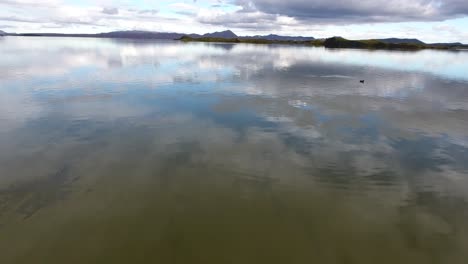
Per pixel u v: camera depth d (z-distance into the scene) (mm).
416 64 53094
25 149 13375
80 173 11492
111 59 51938
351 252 8047
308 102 22625
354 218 9375
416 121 18453
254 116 18922
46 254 7648
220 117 18656
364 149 14266
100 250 7848
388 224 9117
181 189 10711
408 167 12586
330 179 11562
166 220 9094
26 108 19453
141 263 7496
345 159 13203
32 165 11961
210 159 12977
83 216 9086
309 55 71688
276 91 26484
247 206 9883
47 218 8922
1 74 31453
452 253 8008
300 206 9938
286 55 70562
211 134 15789
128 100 22312
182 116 18719
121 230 8594
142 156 13094
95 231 8500
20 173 11328
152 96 23750
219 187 10898
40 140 14422
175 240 8312
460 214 9578
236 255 7855
